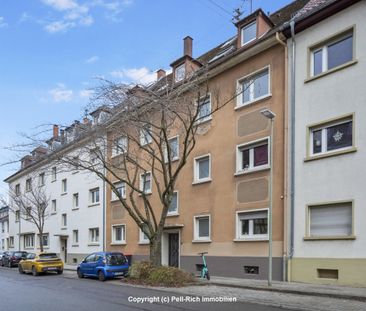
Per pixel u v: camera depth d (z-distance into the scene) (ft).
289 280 53.11
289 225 54.29
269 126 59.72
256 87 63.26
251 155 62.80
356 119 48.39
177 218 75.51
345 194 48.44
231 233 63.67
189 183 73.46
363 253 45.85
